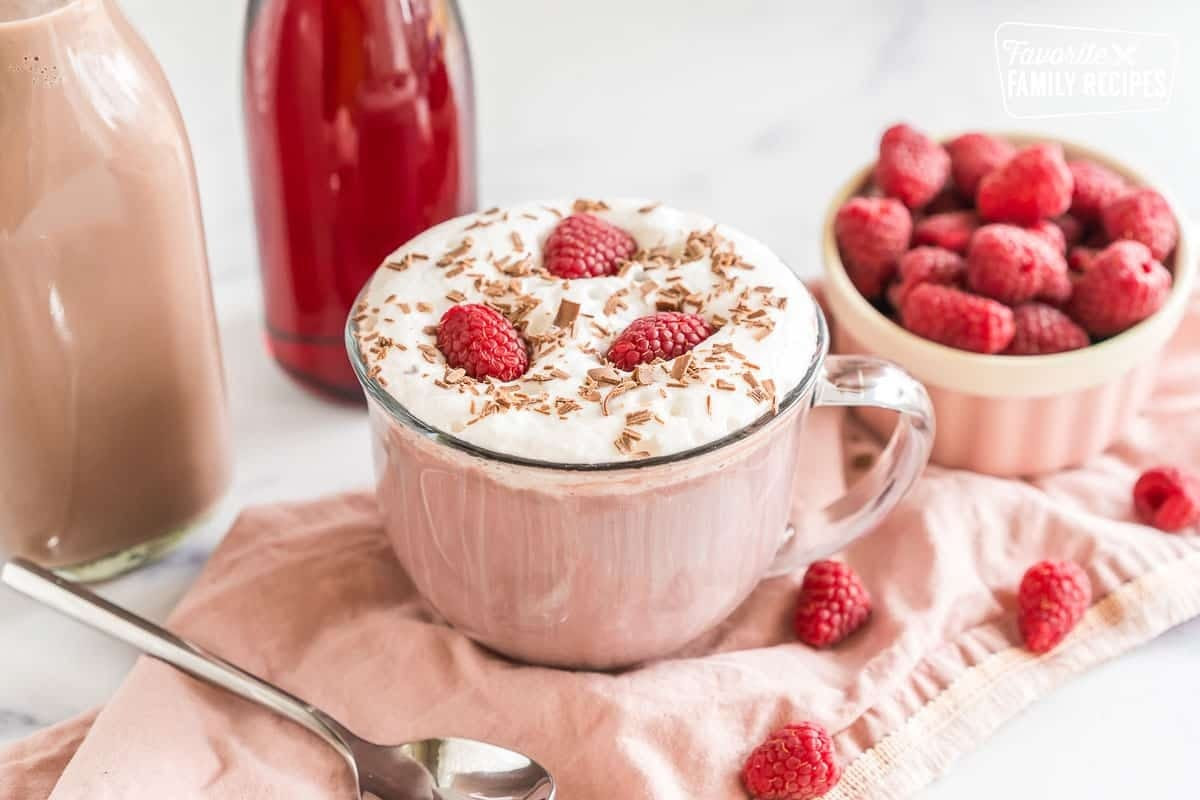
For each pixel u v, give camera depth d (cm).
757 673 51
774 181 69
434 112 56
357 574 53
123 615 51
